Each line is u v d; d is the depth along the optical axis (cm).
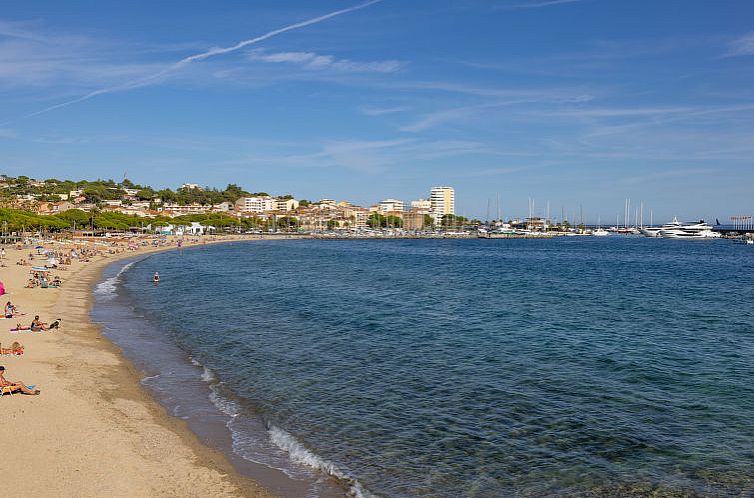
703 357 3278
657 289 6850
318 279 7906
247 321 4394
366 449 1962
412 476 1769
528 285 7250
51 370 2742
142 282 7419
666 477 1792
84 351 3238
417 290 6575
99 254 12219
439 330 4041
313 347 3484
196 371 2922
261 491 1634
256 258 12975
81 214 19900
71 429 1975
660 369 3008
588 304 5447
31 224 14788
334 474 1767
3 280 6550
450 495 1659
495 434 2108
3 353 2978
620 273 9344
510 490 1698
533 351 3400
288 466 1812
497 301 5622
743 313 4934
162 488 1603
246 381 2752
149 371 2903
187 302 5478
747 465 1873
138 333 3900
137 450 1852
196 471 1738
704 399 2523
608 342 3662
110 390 2511
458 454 1933
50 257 9244
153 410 2288
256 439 2028
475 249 18812
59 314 4519
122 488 1576
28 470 1638
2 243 13275
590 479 1773
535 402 2466
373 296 5972
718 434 2127
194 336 3809
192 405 2380
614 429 2166
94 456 1769
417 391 2608
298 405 2403
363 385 2697
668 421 2255
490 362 3133
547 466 1855
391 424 2197
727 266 11156
